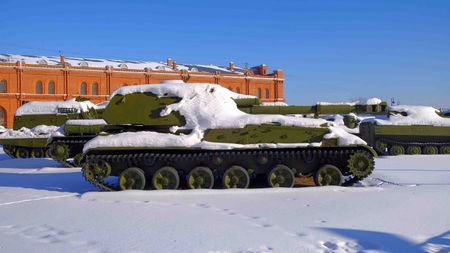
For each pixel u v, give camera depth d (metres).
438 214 8.56
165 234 7.33
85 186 13.27
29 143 24.59
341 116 28.33
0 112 54.88
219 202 10.09
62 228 7.88
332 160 12.63
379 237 7.12
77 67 59.47
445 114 27.48
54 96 58.03
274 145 11.85
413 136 24.81
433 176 14.46
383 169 16.61
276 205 9.65
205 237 7.13
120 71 62.41
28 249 6.66
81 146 20.22
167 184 12.12
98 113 26.20
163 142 11.77
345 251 6.49
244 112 13.34
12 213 9.25
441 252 6.43
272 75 74.50
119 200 10.55
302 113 13.55
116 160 12.01
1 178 15.38
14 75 55.44
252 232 7.42
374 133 24.50
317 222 8.07
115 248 6.62
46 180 14.73
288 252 6.42
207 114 12.42
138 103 12.78
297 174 12.88
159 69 67.56
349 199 10.18
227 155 12.12
